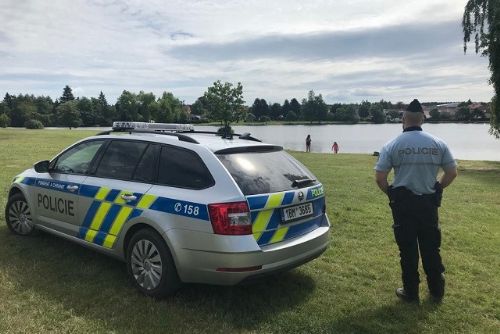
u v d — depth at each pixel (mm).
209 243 3949
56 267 5074
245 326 3924
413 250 4383
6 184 10383
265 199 4121
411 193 4281
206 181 4160
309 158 26453
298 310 4262
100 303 4238
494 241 6957
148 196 4434
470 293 4801
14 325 3768
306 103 168625
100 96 140375
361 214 8555
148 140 4844
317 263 5582
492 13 23266
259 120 171250
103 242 4820
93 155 5320
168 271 4199
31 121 78688
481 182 15852
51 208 5578
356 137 80000
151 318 3955
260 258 3975
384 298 4598
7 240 5988
